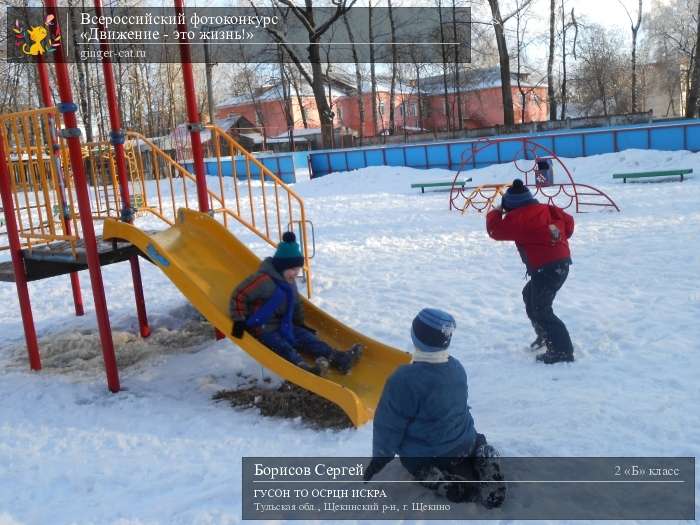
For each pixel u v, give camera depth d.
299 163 36.66
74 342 6.94
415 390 3.02
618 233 10.48
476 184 21.19
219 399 5.16
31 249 5.97
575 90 56.16
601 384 4.62
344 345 5.41
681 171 16.95
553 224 5.03
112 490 3.68
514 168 22.00
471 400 4.56
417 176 23.67
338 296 7.95
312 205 18.97
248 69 55.06
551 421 4.03
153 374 5.83
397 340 6.22
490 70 55.75
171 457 4.08
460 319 6.59
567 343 5.11
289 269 4.98
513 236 5.06
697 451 3.52
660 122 31.62
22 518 3.39
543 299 5.07
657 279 7.41
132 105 40.03
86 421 4.82
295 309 5.20
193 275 5.30
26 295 6.09
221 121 52.62
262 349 4.73
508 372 5.05
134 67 38.78
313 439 4.23
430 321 3.04
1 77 30.73
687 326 5.69
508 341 5.81
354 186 23.55
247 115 60.34
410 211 15.81
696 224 10.62
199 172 6.87
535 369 5.07
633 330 5.73
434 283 8.18
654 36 52.00
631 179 18.75
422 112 58.75
